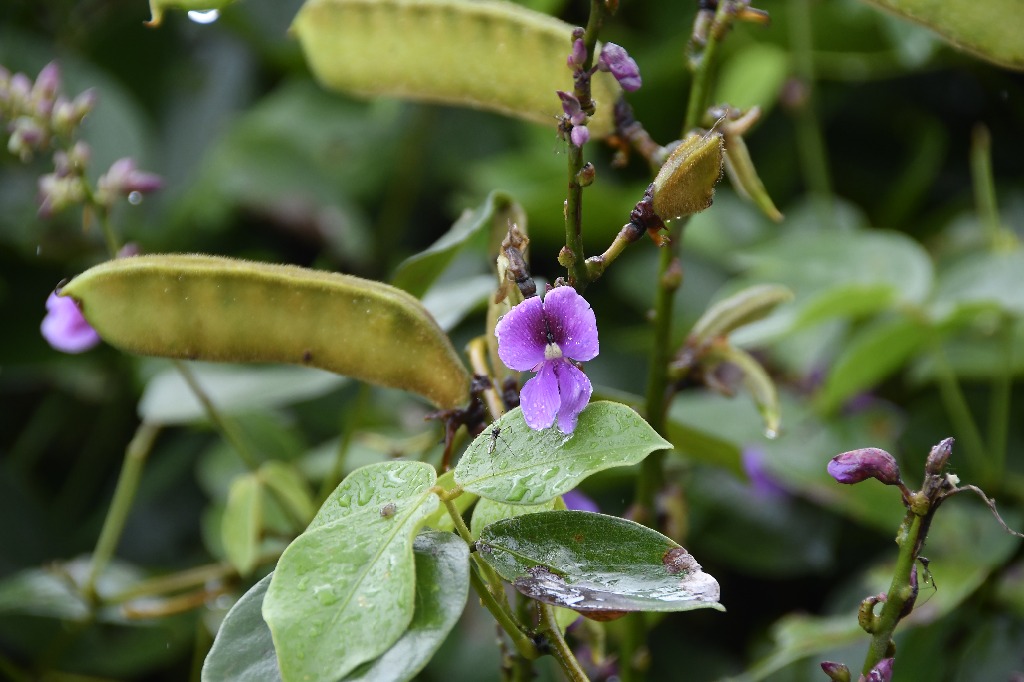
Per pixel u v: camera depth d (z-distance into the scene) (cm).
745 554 121
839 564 126
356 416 105
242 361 91
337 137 168
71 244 155
